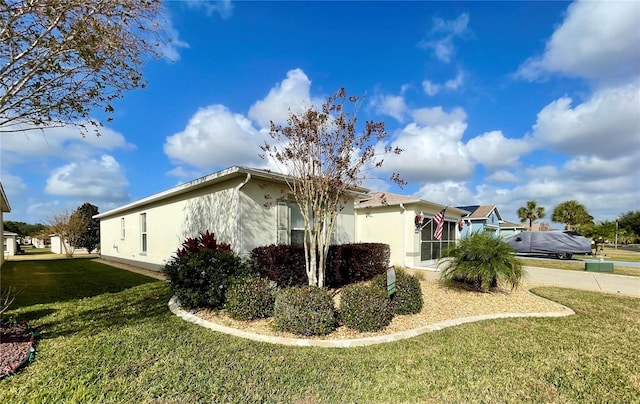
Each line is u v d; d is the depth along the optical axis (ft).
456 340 14.70
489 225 78.13
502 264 23.61
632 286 30.63
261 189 27.63
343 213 35.83
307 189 20.29
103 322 16.85
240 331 15.42
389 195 50.67
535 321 18.15
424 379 10.81
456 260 25.46
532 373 11.39
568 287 29.84
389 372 11.28
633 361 12.58
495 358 12.69
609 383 10.75
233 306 17.22
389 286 17.52
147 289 26.14
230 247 26.07
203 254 20.11
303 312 15.12
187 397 9.43
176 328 15.81
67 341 13.92
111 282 30.60
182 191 33.01
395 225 46.14
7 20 10.94
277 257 24.12
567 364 12.19
